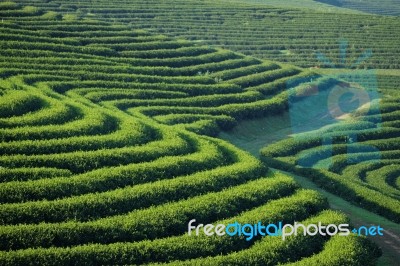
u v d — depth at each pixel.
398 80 97.44
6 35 71.94
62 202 34.53
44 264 29.70
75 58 71.44
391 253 38.94
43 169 38.38
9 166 38.53
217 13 123.19
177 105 65.75
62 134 44.88
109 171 39.41
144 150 43.91
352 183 50.41
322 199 41.72
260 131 68.19
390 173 57.84
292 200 39.88
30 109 49.22
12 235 31.12
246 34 115.75
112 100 61.44
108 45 80.19
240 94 72.81
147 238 33.81
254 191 40.25
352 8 168.38
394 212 45.66
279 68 90.12
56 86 60.22
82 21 87.88
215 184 40.62
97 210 35.06
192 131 57.09
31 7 93.31
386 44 113.50
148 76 70.62
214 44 110.44
